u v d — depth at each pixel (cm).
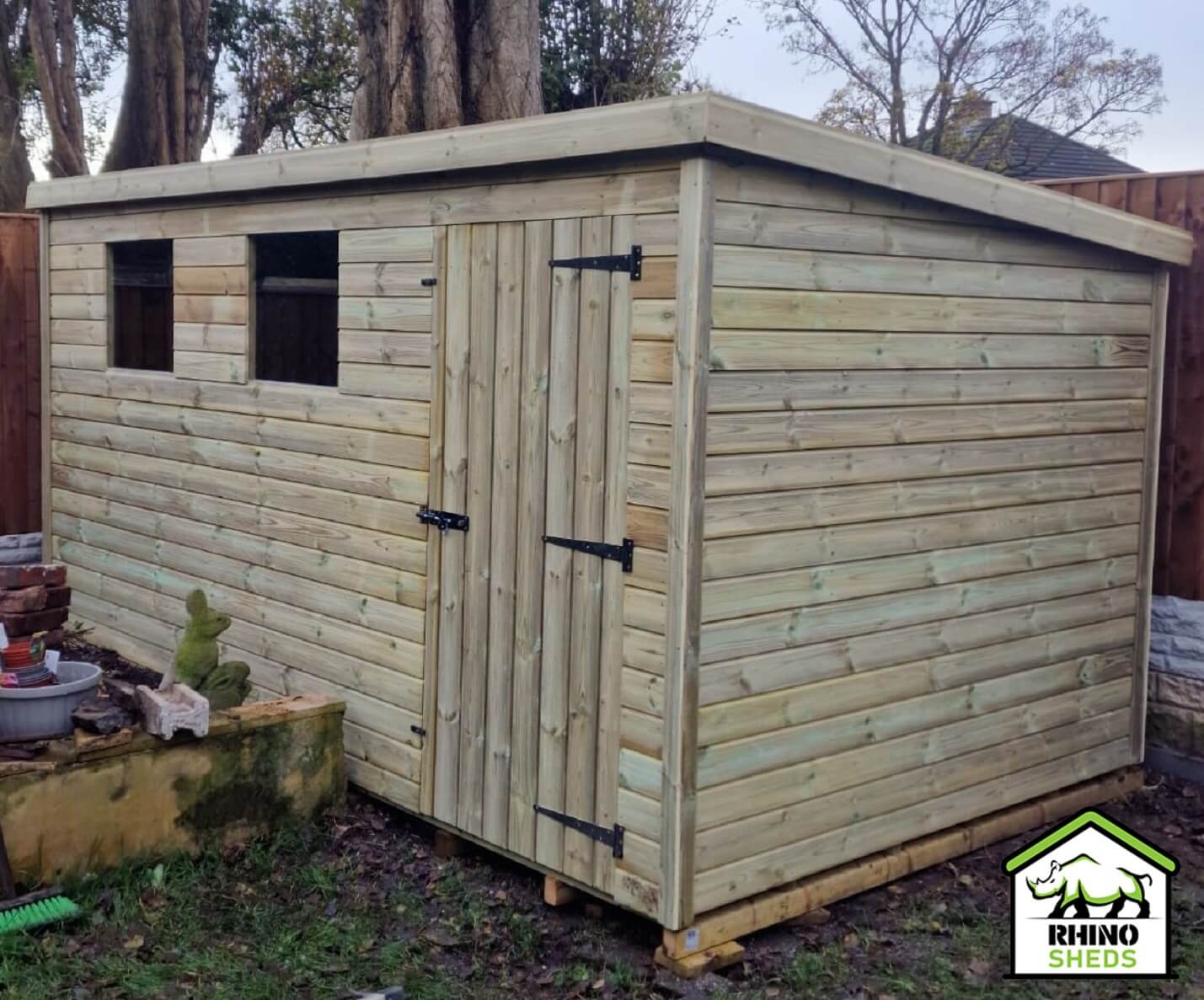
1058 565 542
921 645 482
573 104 1695
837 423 438
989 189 475
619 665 417
